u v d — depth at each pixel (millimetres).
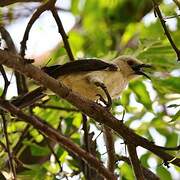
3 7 11258
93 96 11500
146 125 13234
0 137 12680
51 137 11188
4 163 11828
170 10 13102
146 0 17312
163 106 13234
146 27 15102
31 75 9367
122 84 11984
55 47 15133
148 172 11594
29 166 12320
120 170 12328
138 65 12711
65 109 13148
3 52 9117
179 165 9922
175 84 12117
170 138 13820
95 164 10875
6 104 10547
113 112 12938
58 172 12430
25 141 12875
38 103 12875
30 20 10133
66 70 11367
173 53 12281
